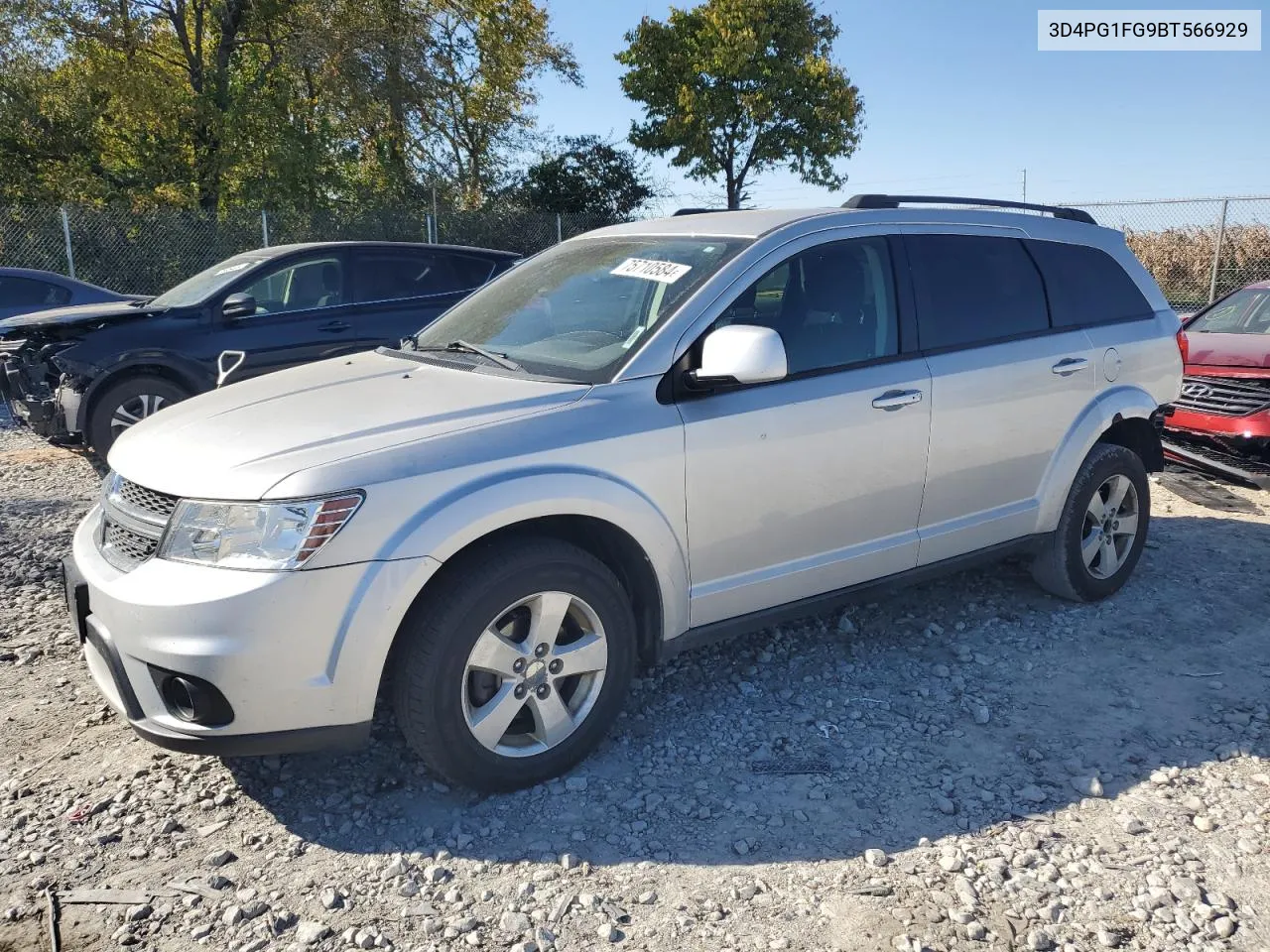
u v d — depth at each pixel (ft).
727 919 8.34
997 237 14.39
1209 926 8.20
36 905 8.57
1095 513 15.26
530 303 12.96
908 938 8.05
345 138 77.25
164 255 56.08
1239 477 22.11
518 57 89.76
